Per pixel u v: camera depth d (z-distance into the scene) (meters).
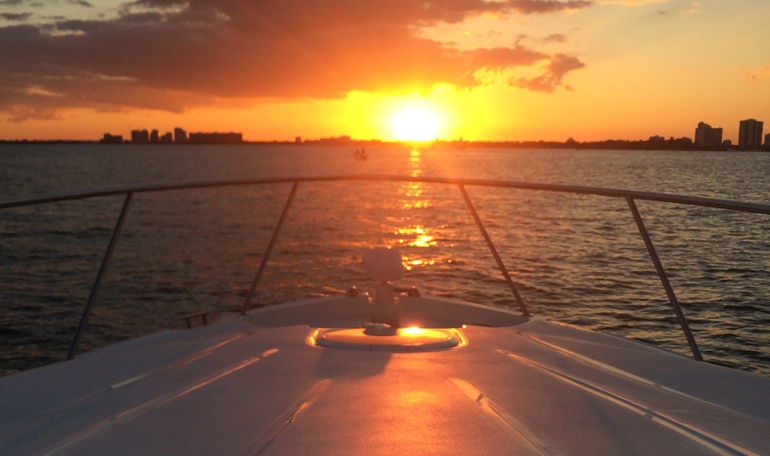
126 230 22.44
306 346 2.06
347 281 13.52
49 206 30.22
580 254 14.52
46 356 8.73
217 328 2.81
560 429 1.28
